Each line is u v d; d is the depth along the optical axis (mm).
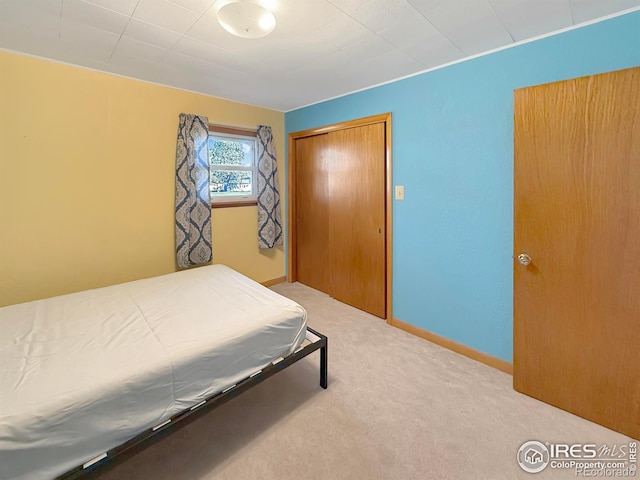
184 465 1446
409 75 2514
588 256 1653
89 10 1586
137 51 2076
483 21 1688
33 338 1489
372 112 2842
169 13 1614
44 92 2213
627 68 1548
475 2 1521
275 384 2033
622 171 1521
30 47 2018
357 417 1738
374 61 2234
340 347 2498
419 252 2605
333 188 3391
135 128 2656
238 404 1847
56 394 1106
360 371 2174
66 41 1929
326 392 1952
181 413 1358
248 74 2504
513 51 1943
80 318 1719
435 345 2527
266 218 3670
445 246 2418
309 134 3564
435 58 2182
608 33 1613
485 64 2072
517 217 1882
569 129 1657
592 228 1631
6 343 1441
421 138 2486
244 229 3609
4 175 2119
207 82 2709
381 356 2365
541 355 1846
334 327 2854
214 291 2158
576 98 1621
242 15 1481
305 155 3736
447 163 2338
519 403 1852
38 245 2287
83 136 2406
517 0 1501
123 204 2654
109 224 2596
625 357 1577
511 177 2014
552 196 1744
